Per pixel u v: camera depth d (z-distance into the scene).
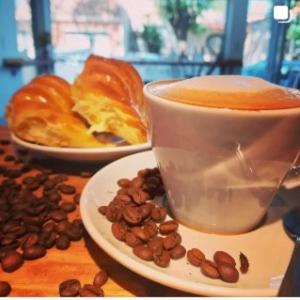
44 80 0.32
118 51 1.04
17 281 0.17
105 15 1.01
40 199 0.24
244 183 0.17
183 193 0.18
